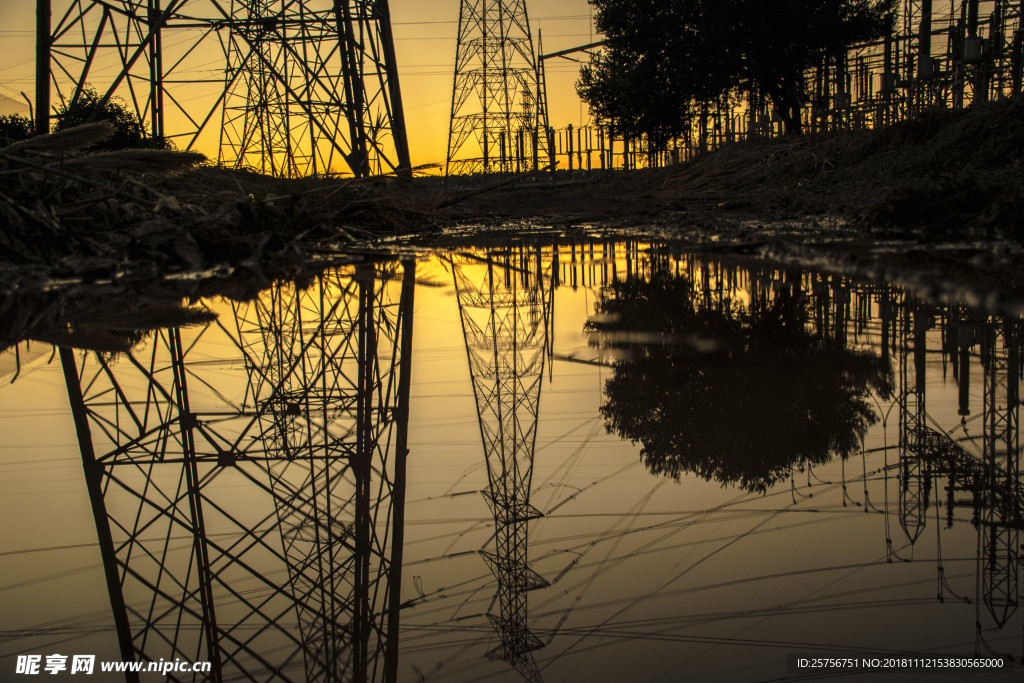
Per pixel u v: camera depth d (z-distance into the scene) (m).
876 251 5.47
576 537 1.46
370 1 14.88
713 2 22.16
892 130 15.07
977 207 7.05
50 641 1.28
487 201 19.94
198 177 9.48
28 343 3.55
